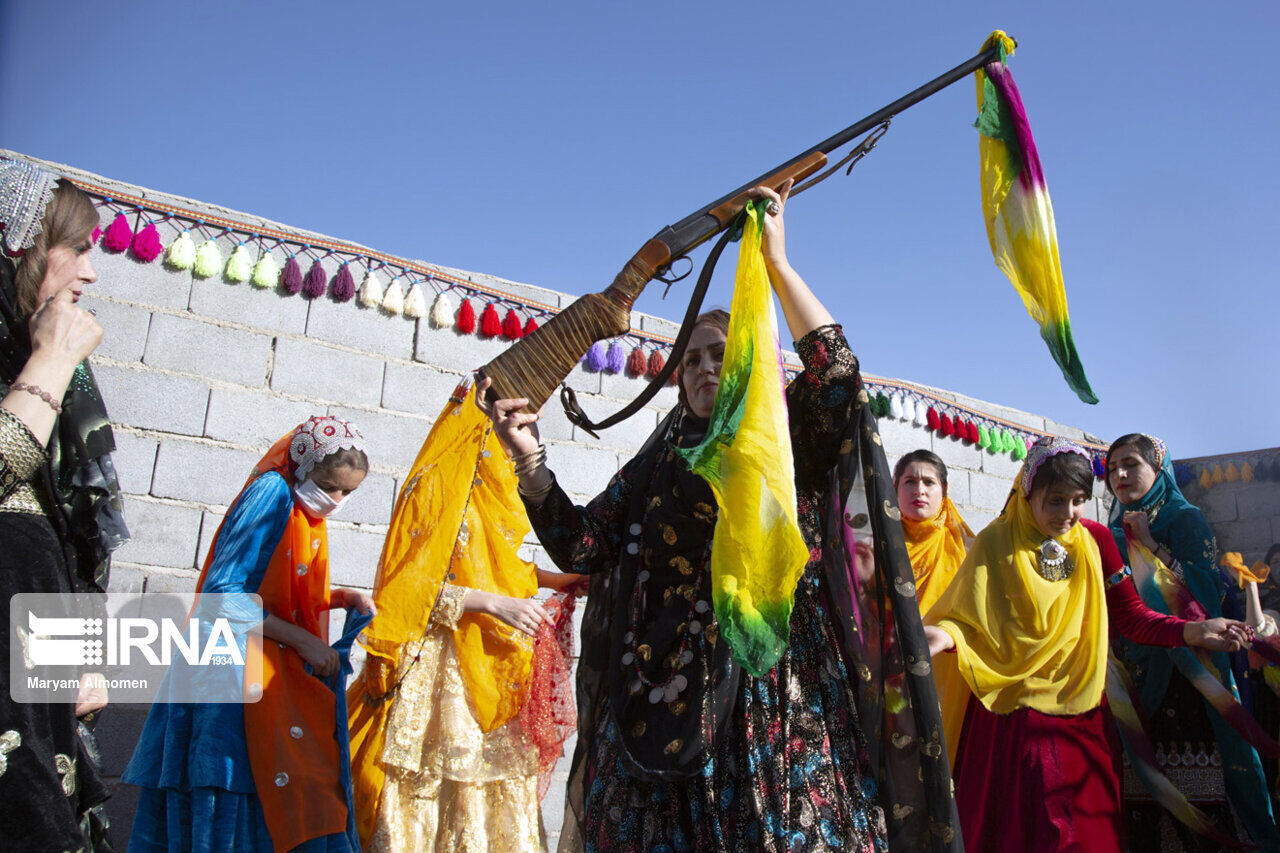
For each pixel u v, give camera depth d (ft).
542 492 8.18
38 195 7.27
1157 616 13.35
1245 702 14.96
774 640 6.26
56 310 6.86
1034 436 26.99
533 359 7.70
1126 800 14.01
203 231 15.69
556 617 13.14
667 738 7.03
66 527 7.23
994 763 12.05
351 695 12.55
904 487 15.61
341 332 16.60
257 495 11.06
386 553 12.71
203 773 9.73
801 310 7.62
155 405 14.78
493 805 12.14
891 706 7.20
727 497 6.52
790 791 6.81
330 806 10.14
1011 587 12.64
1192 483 28.45
